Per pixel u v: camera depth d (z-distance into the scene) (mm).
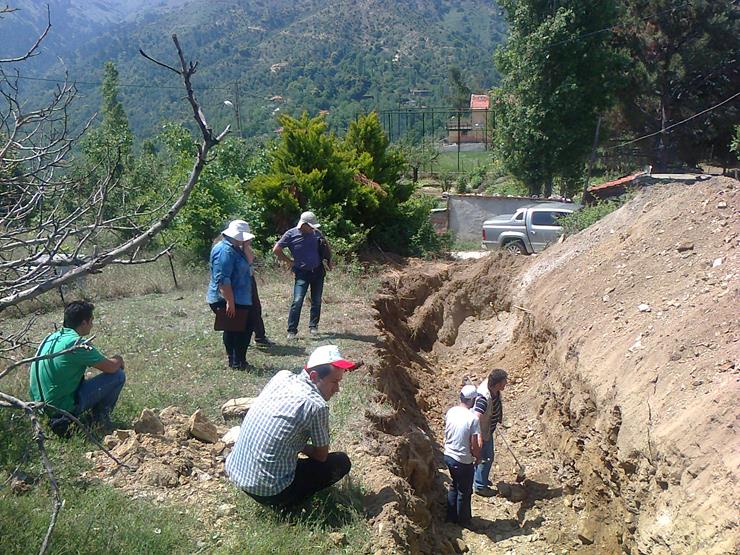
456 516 7141
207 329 9836
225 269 7785
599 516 6855
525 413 9852
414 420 9117
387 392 8516
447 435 7113
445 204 30016
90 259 3623
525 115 29641
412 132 72562
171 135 18297
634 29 35750
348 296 12438
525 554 6754
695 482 5184
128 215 4613
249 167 17984
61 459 5281
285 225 15945
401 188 19109
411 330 12945
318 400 4887
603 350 7863
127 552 4254
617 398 6863
